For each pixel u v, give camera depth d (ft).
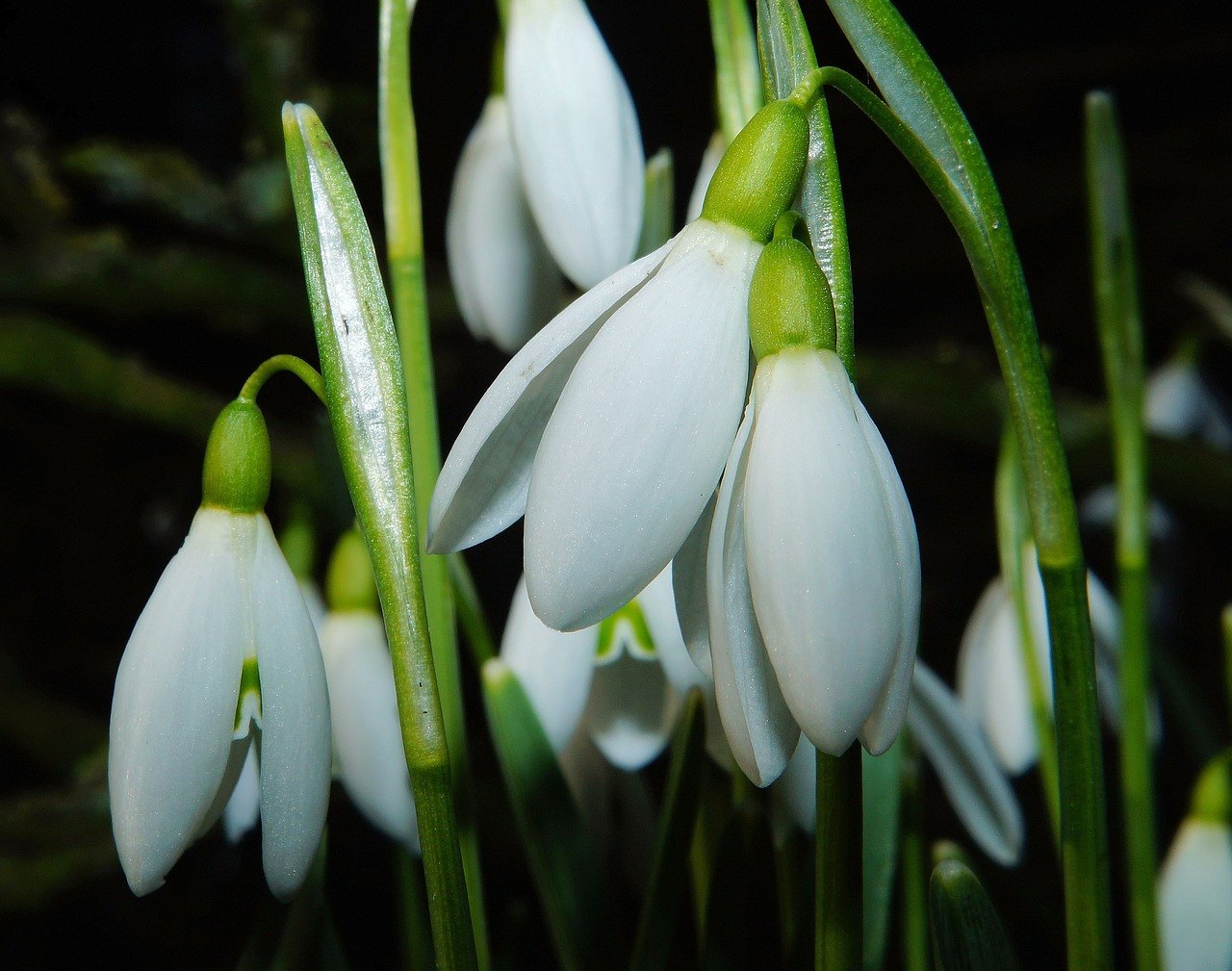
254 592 0.64
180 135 2.04
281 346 1.97
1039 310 2.20
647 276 0.62
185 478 2.04
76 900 1.86
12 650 2.00
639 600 0.75
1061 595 0.65
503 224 0.81
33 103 1.98
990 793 0.78
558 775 0.76
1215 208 2.10
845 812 0.64
